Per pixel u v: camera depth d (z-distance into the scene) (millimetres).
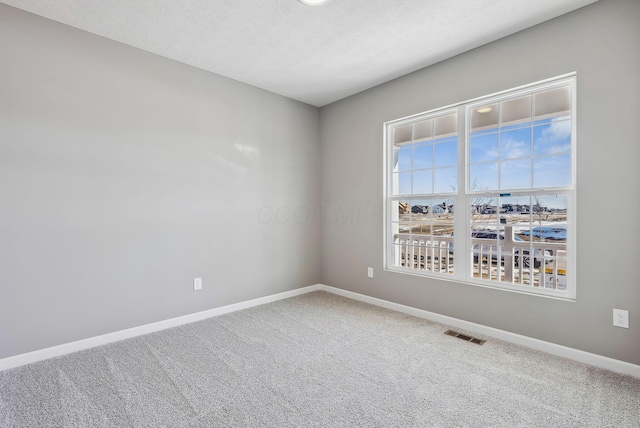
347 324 3014
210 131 3232
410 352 2422
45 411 1715
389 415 1693
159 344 2570
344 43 2682
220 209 3316
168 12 2250
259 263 3664
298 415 1693
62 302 2402
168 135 2943
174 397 1847
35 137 2289
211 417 1673
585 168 2227
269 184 3756
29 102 2264
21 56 2230
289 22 2379
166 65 2928
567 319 2316
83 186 2492
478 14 2285
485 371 2137
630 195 2057
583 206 2238
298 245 4074
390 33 2527
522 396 1858
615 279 2119
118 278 2664
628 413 1700
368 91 3684
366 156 3729
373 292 3672
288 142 3947
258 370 2154
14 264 2217
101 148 2570
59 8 2205
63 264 2408
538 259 2594
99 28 2457
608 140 2131
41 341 2316
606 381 2004
